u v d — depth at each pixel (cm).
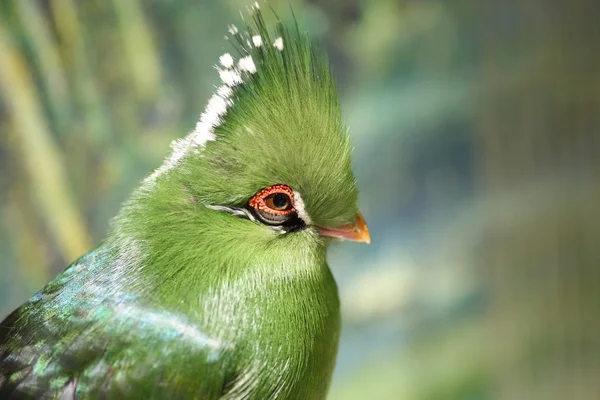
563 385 211
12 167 176
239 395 163
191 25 179
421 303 225
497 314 220
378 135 206
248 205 163
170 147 164
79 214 178
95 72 178
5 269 177
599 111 197
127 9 178
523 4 199
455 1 203
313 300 164
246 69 163
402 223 220
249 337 163
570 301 207
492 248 218
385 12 195
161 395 162
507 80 206
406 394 220
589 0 192
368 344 221
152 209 164
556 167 204
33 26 175
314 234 164
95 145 178
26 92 176
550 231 206
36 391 162
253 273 163
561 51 197
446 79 210
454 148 215
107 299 163
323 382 165
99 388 162
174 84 179
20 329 164
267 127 163
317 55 168
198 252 163
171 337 162
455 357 223
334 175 164
